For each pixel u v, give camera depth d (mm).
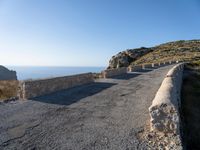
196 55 79625
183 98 13805
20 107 10508
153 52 109375
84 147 6004
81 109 10180
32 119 8531
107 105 10914
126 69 34000
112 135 6852
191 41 124062
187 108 11875
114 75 28188
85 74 20469
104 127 7605
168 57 89688
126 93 14172
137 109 9977
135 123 7977
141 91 14727
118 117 8781
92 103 11445
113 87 17203
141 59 99000
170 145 5871
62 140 6477
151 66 49844
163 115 6531
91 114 9281
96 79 24125
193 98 14633
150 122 7316
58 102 11703
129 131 7168
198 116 11164
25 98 12523
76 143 6262
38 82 13617
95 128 7508
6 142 6305
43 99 12500
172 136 6281
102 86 18062
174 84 10164
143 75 27406
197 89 17953
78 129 7414
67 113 9461
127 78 24188
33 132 7117
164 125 6504
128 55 109312
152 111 6676
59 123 8062
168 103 6543
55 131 7219
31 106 10750
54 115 9125
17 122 8133
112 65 105750
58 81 15945
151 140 6328
